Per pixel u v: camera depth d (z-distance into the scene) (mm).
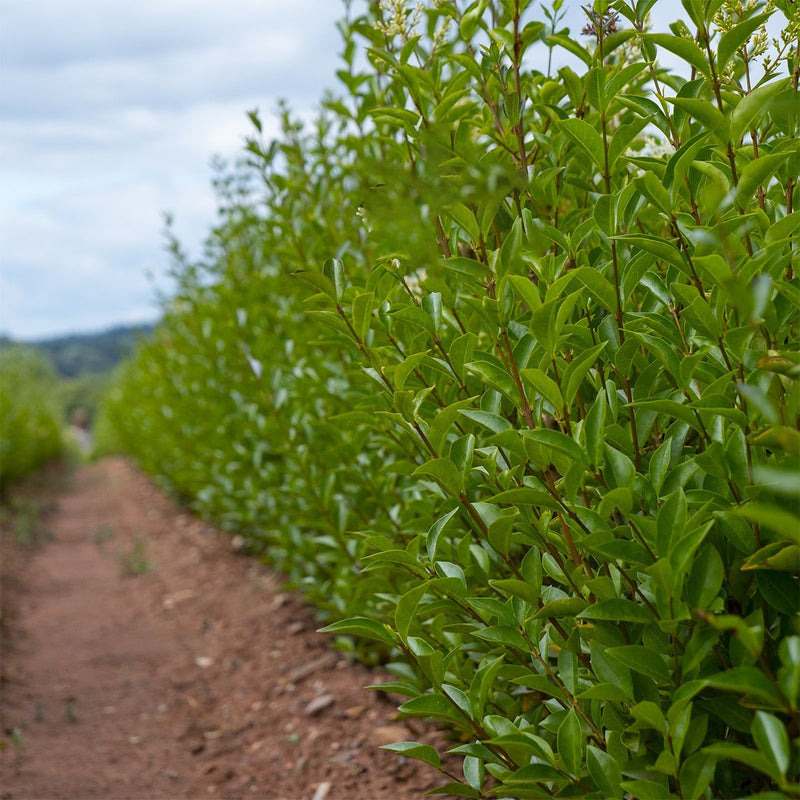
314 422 3609
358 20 2775
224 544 7406
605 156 1750
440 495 2199
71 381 41750
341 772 3025
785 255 1452
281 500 4746
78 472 22234
